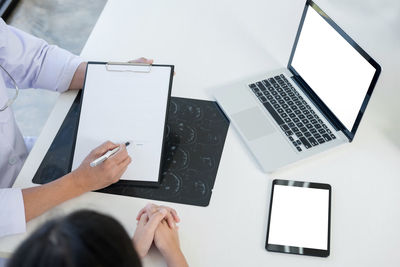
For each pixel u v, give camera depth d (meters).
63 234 0.44
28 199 1.00
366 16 1.40
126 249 0.46
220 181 1.07
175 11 1.44
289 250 0.95
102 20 1.43
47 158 1.12
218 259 0.95
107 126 1.10
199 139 1.14
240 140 1.14
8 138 1.24
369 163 1.09
